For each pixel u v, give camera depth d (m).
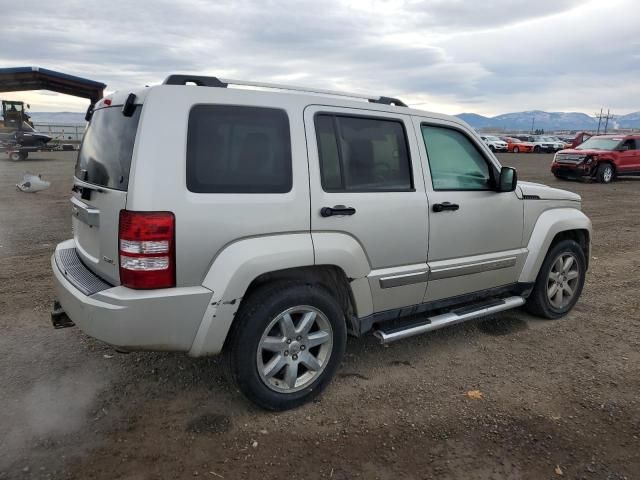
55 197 12.70
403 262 3.67
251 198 2.96
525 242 4.53
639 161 18.83
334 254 3.25
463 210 3.97
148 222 2.68
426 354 4.12
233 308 2.92
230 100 2.99
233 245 2.93
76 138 44.22
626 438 3.03
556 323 4.86
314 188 3.20
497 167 4.24
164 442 2.91
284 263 3.04
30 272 6.05
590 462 2.81
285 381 3.23
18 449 2.81
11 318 4.66
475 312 4.17
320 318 3.31
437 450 2.89
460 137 4.09
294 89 3.40
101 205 2.98
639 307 5.31
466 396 3.47
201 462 2.75
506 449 2.91
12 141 24.42
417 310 3.90
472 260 4.09
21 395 3.37
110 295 2.75
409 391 3.53
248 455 2.82
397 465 2.76
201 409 3.25
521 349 4.25
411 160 3.72
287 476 2.66
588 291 5.84
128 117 2.94
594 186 17.39
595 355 4.15
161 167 2.73
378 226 3.48
